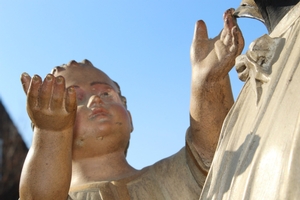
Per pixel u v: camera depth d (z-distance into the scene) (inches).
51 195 126.0
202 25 140.6
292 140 83.1
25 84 126.6
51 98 123.4
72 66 166.1
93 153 156.6
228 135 103.7
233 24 133.3
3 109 414.3
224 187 95.9
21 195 127.6
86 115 155.8
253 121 97.0
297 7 101.7
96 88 161.2
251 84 102.3
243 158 93.0
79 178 155.1
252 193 86.6
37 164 126.4
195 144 144.8
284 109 88.7
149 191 148.6
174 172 150.3
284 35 102.6
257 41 103.0
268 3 110.6
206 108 137.9
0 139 402.6
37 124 126.2
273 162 85.0
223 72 133.9
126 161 161.6
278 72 96.7
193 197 145.1
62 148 127.4
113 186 148.6
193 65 138.8
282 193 80.7
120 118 157.9
